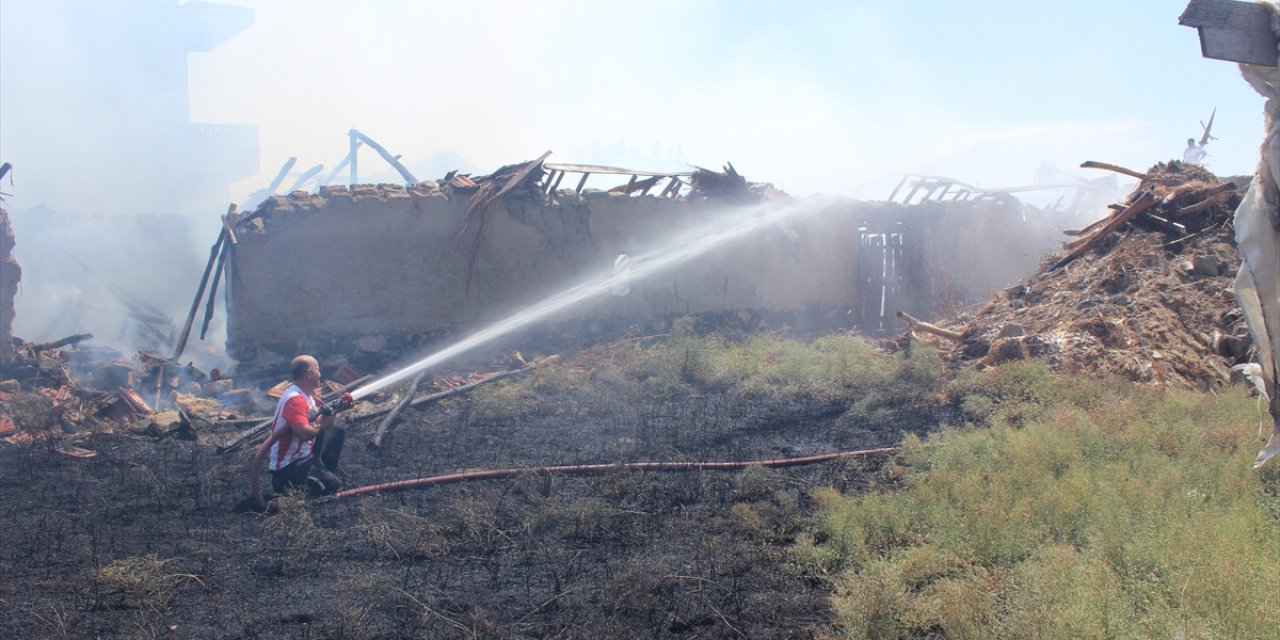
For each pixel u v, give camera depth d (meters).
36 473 8.45
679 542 6.43
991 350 12.20
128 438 9.95
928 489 6.53
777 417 10.57
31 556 6.25
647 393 12.08
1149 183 15.18
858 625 4.65
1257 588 4.36
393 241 14.48
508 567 6.01
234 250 13.33
